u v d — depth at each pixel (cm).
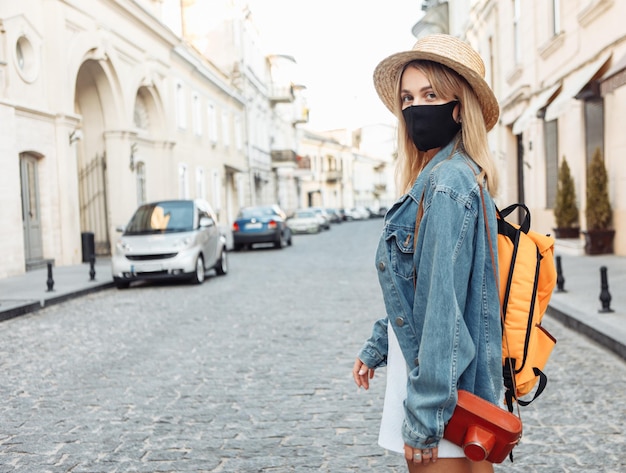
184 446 383
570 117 1506
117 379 543
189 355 634
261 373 557
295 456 365
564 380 512
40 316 895
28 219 1484
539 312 172
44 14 1533
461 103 172
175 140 2477
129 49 2031
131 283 1361
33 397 492
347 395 486
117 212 1973
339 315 862
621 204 1265
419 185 171
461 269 157
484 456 149
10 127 1342
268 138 4762
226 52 3791
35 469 350
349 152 8306
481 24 2488
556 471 338
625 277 990
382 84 193
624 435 387
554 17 1614
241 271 1550
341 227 4741
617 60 1170
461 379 160
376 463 354
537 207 1778
